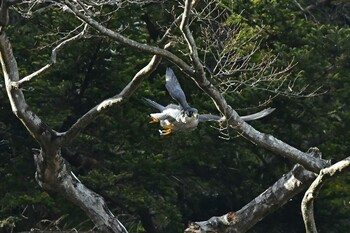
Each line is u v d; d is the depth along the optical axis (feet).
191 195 86.02
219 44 71.31
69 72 75.61
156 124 76.43
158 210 75.97
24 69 74.23
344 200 82.38
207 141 78.43
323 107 81.51
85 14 50.26
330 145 81.92
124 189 75.00
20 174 76.38
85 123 53.36
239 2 81.25
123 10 72.54
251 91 75.92
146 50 47.11
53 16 73.31
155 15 81.87
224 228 56.34
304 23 83.25
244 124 49.34
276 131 82.02
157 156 75.87
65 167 55.88
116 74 75.72
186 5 45.44
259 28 77.61
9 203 71.82
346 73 81.35
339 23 98.53
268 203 56.18
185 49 75.66
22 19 79.61
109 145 77.20
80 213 74.33
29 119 53.01
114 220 57.67
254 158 83.41
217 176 84.07
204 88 47.32
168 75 41.34
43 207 75.15
